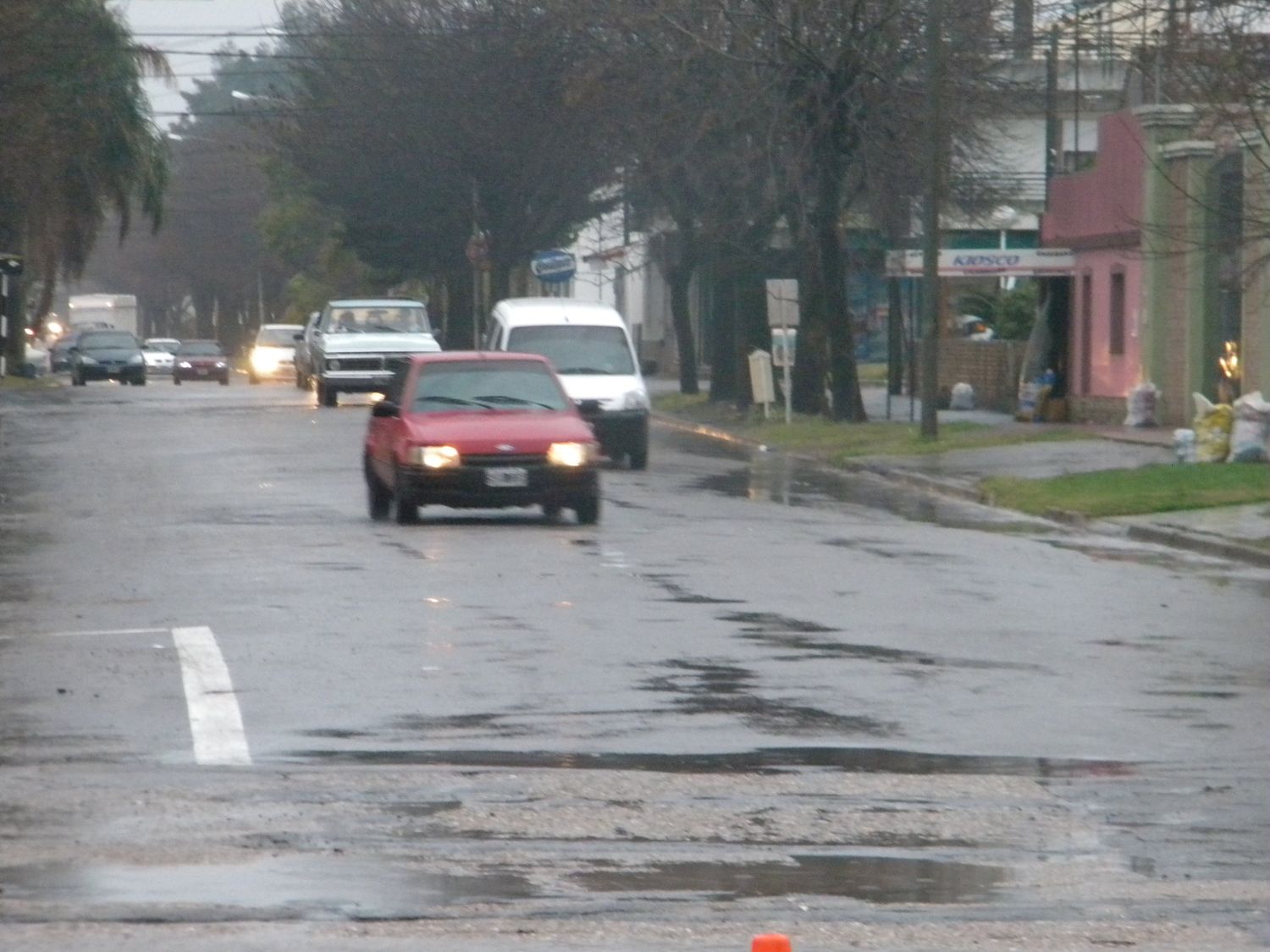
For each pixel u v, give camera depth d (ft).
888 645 135.95
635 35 392.27
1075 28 299.58
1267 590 172.04
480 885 77.25
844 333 385.91
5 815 86.99
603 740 104.06
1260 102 220.64
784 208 401.90
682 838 84.89
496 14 549.13
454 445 207.51
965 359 476.13
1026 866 81.25
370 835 84.43
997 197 474.08
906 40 367.86
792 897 76.43
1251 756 102.32
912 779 96.12
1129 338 377.71
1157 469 266.36
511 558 182.80
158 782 93.56
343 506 235.81
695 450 351.25
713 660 128.26
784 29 354.95
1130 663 130.52
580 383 296.10
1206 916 74.38
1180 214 352.69
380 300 480.64
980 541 210.38
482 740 103.50
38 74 463.83
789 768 98.22
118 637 135.95
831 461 325.83
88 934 70.18
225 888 76.28
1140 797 93.09
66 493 253.03
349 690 116.78
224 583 164.66
